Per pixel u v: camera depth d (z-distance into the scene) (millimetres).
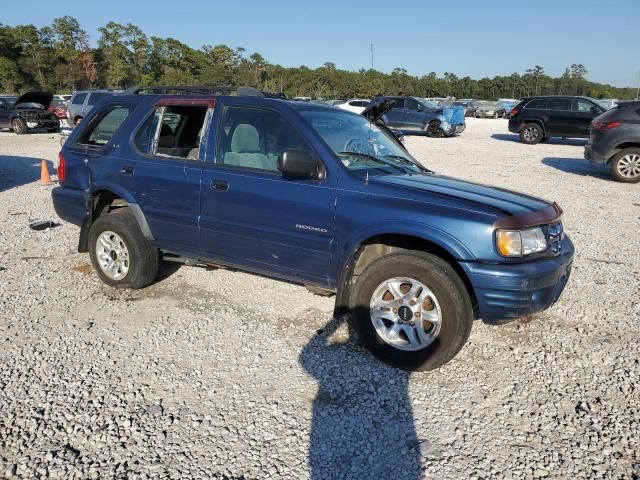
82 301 4848
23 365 3723
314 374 3672
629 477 2727
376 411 3266
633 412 3285
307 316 4594
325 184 3869
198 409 3250
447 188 3875
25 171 12594
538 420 3201
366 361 3850
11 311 4609
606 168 13828
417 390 3494
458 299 3451
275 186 4035
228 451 2879
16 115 22609
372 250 4004
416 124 23719
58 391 3406
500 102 49500
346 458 2846
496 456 2877
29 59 76625
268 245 4156
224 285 5270
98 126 5219
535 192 10406
